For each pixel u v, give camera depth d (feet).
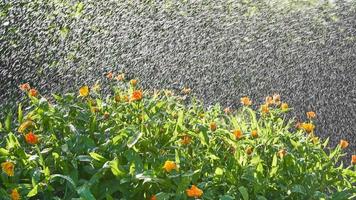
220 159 10.71
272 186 10.36
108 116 11.19
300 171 10.73
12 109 15.53
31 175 9.59
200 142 10.99
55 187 9.82
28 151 10.69
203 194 9.61
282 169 10.68
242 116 13.69
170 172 9.58
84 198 9.00
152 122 11.04
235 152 10.55
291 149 11.42
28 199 9.52
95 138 10.89
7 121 11.18
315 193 10.48
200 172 10.18
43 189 9.38
